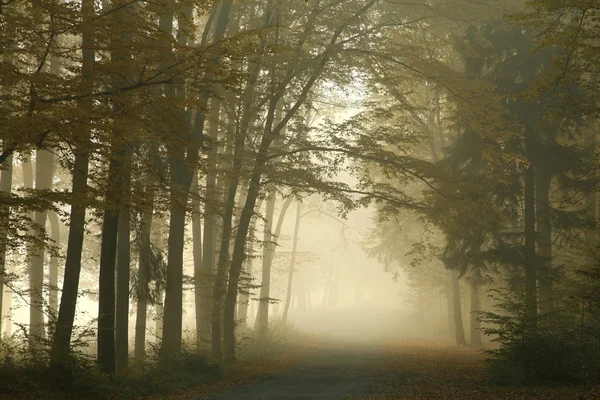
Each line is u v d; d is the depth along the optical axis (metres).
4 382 12.41
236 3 22.17
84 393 13.41
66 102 11.35
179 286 20.98
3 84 10.91
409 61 23.12
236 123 21.92
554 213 26.17
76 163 14.00
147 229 20.47
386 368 21.73
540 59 26.06
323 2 22.19
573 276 24.61
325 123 22.73
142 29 11.77
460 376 18.22
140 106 11.28
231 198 23.42
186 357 18.91
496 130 24.47
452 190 23.14
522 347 16.08
